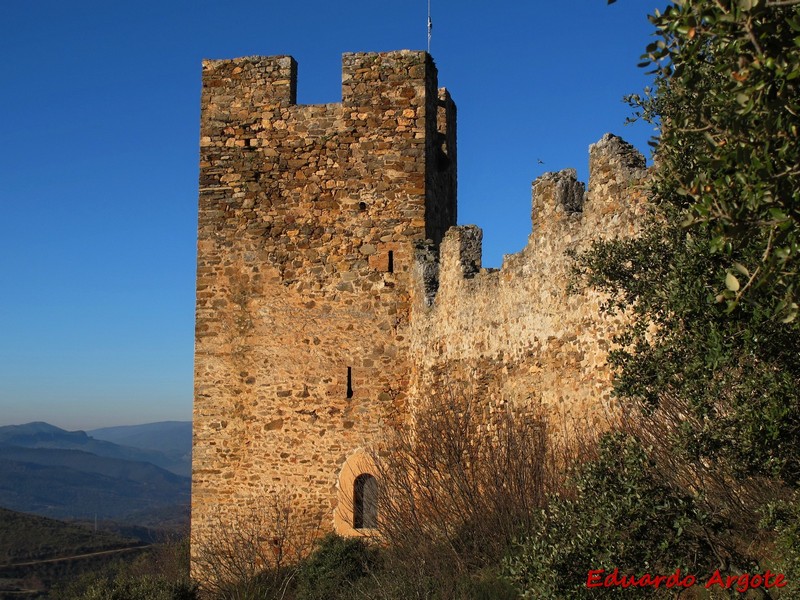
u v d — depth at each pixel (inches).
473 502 616.4
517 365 636.7
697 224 294.2
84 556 2807.6
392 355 819.4
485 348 685.3
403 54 846.5
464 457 678.5
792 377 281.3
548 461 569.9
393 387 815.7
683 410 391.9
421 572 592.7
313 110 850.1
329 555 722.8
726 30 231.5
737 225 237.1
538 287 615.2
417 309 807.7
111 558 2787.9
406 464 735.1
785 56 227.8
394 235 831.7
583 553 303.4
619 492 306.8
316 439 815.7
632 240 357.4
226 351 836.0
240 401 828.6
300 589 721.6
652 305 326.3
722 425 293.9
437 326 767.1
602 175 545.3
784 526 288.0
